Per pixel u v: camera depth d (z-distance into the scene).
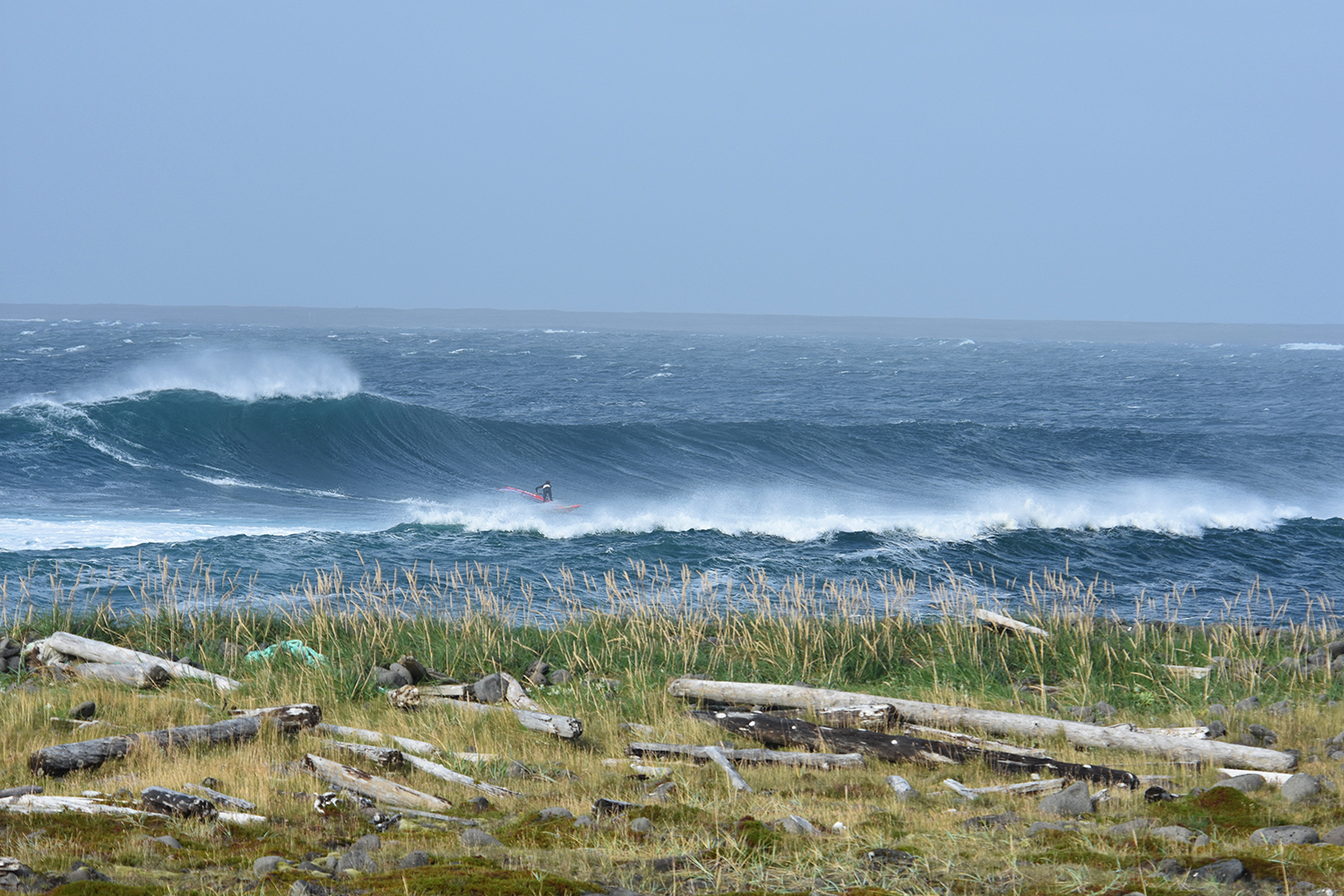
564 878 8.08
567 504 52.00
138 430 58.12
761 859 8.79
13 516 41.62
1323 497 59.91
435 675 18.56
